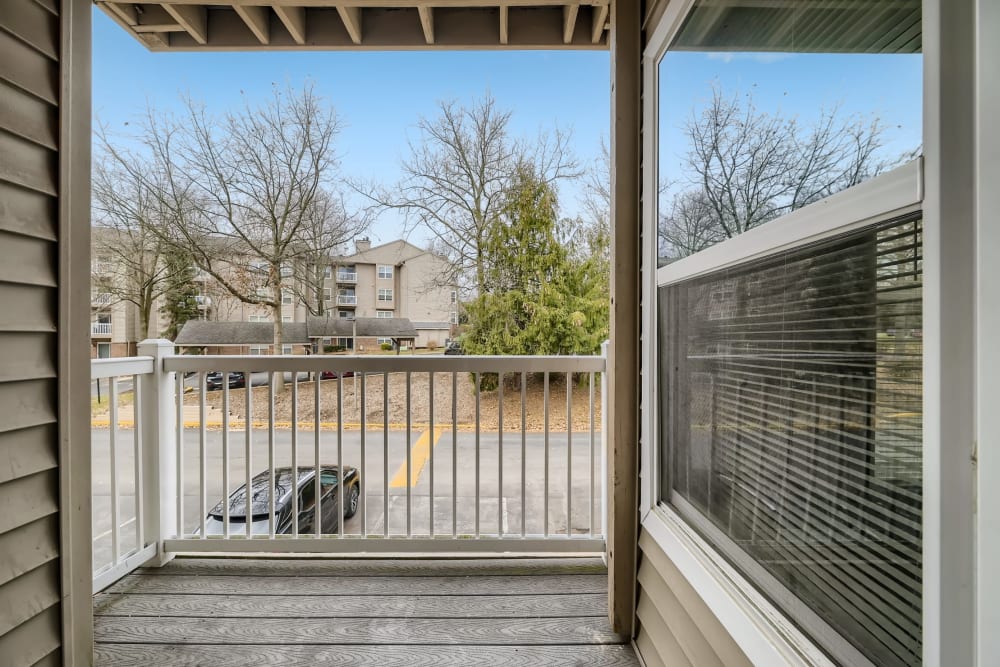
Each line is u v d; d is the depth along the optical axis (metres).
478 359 1.95
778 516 0.87
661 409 1.41
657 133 1.42
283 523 3.19
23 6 1.04
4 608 1.01
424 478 4.93
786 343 0.85
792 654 0.79
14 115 1.02
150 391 1.93
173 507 2.01
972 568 0.50
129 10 2.06
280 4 1.95
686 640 1.16
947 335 0.52
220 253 10.41
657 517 1.38
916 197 0.56
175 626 1.59
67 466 1.14
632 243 1.52
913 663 0.58
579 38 2.24
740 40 0.99
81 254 1.19
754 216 0.95
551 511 4.12
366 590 1.79
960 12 0.51
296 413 1.95
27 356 1.06
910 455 0.59
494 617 1.64
